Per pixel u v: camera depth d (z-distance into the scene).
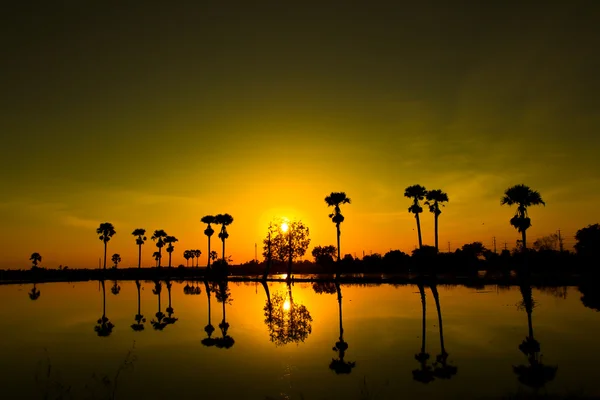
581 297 36.88
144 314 32.19
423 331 22.52
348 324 25.44
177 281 83.00
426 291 46.00
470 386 13.23
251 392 13.21
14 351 19.78
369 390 13.06
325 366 16.06
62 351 19.64
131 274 101.56
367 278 69.81
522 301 34.59
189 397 12.86
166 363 17.05
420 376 14.45
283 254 83.06
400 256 97.25
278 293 49.84
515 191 53.47
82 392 13.55
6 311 34.97
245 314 31.31
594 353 17.14
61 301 43.06
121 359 17.88
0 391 13.73
